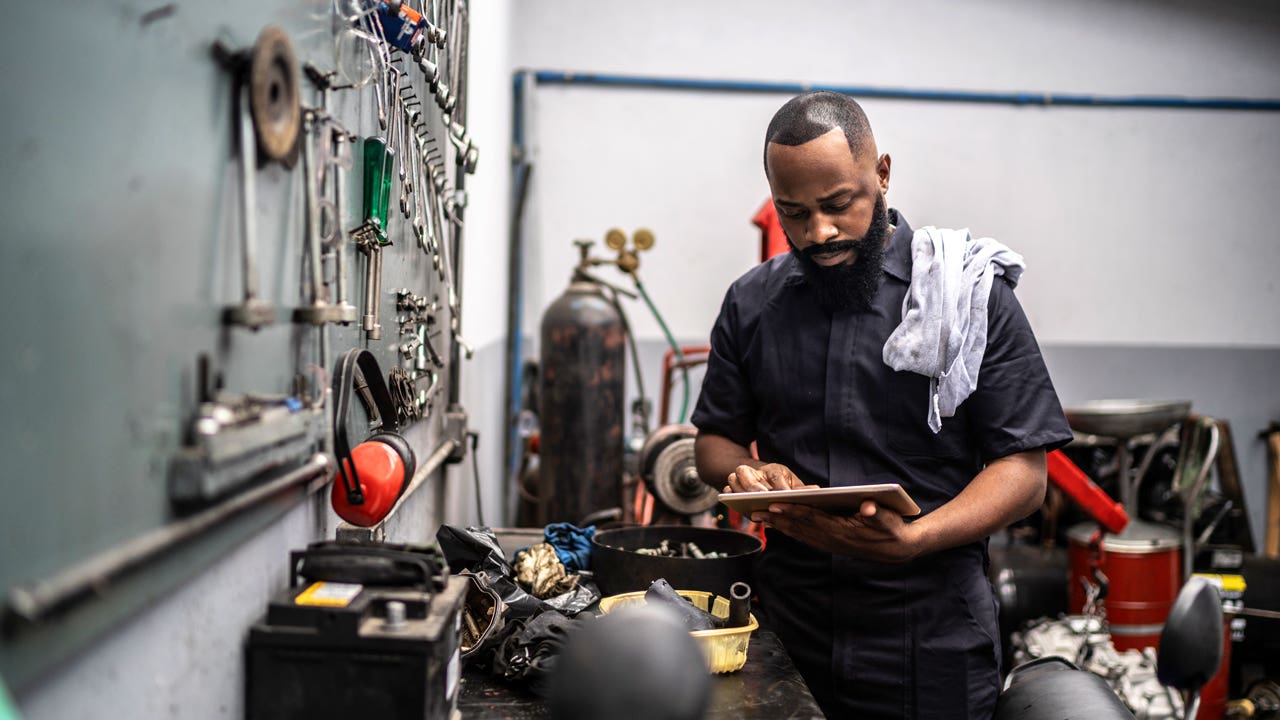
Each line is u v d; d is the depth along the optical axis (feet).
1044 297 16.65
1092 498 9.83
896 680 5.00
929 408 4.98
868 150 4.70
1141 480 12.03
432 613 3.10
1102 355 16.61
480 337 10.79
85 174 1.99
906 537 4.44
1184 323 16.66
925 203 16.52
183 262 2.44
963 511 4.71
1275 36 16.49
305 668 2.92
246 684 2.96
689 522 8.63
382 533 4.41
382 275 4.63
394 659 2.90
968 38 16.39
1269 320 16.65
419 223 5.68
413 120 5.25
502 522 14.53
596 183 16.20
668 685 1.86
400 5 4.35
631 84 16.14
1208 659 4.14
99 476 2.06
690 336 16.39
